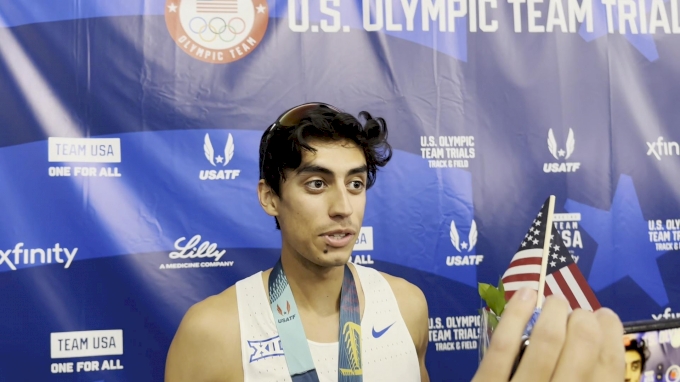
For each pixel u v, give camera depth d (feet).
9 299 6.44
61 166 6.59
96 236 6.62
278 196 4.06
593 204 7.32
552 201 3.50
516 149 7.26
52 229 6.55
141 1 6.79
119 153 6.70
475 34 7.27
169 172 6.78
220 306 4.40
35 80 6.57
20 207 6.50
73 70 6.64
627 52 7.46
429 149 7.15
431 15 7.22
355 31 7.11
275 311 4.28
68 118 6.61
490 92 7.26
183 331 4.39
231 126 6.89
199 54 6.87
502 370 1.16
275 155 3.94
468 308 7.13
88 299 6.57
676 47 7.53
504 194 7.22
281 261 4.40
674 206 7.44
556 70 7.34
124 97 6.73
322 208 3.83
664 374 1.71
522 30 7.34
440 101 7.19
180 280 6.75
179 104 6.82
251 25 6.95
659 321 1.74
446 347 7.11
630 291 7.34
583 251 7.31
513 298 1.25
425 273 7.10
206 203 6.83
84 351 6.55
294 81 7.00
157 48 6.81
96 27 6.71
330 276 4.27
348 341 4.25
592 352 1.15
